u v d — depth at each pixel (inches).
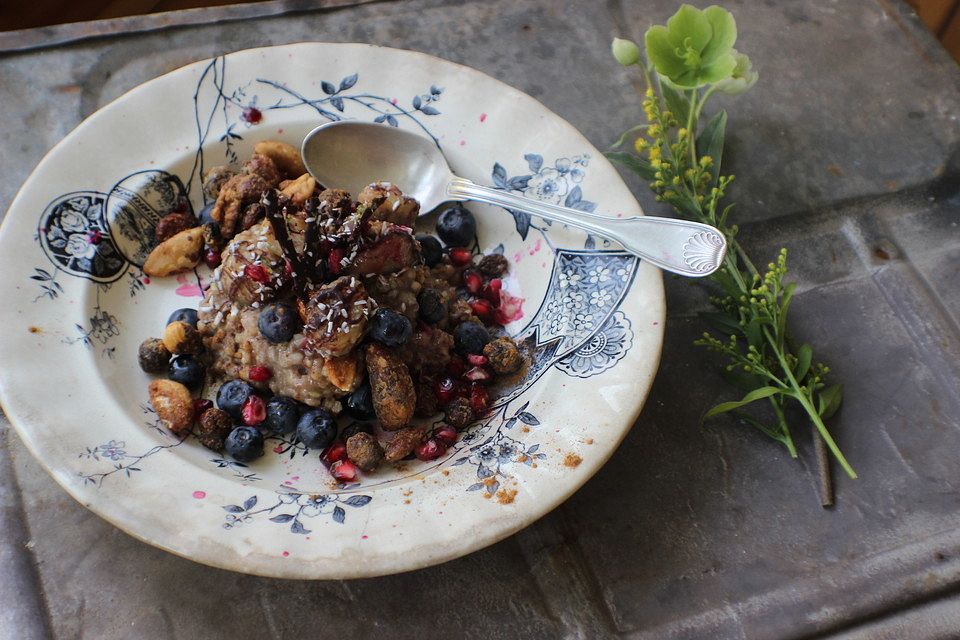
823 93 25.0
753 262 22.7
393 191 20.6
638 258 20.2
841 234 23.2
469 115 22.0
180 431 19.2
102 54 24.3
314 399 19.8
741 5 26.2
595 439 18.6
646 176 22.6
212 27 24.9
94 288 20.3
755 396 20.0
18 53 24.0
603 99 24.9
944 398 21.3
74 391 18.9
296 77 22.2
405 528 17.7
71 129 23.4
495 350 20.1
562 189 21.3
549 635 19.0
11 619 18.6
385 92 22.2
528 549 19.6
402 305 20.1
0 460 19.8
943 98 25.1
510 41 25.5
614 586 19.4
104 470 18.0
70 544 19.2
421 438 19.4
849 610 19.3
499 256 21.5
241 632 18.7
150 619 18.7
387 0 25.6
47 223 20.2
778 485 20.4
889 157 24.1
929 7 33.6
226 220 21.2
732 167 23.9
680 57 21.5
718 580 19.5
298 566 17.2
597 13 26.0
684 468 20.5
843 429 20.9
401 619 18.9
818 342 21.8
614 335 19.7
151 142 21.4
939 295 22.4
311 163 21.9
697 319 22.0
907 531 20.0
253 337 20.0
